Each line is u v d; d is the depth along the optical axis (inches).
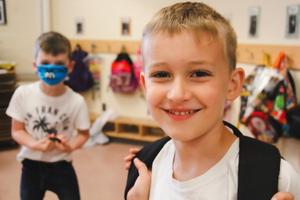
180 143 28.2
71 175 64.0
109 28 145.7
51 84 60.7
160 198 29.2
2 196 94.6
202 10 26.4
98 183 105.1
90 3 147.6
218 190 26.4
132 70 141.1
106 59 148.6
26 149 61.8
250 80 84.1
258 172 25.5
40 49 62.2
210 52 24.5
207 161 27.6
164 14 26.3
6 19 143.9
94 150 134.0
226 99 27.1
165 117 26.1
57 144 59.6
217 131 27.0
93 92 152.8
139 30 140.2
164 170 30.6
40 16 149.1
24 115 63.3
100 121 142.9
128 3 140.4
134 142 143.5
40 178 62.2
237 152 27.3
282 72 80.0
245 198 25.0
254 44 101.4
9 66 131.1
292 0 89.0
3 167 115.0
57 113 63.2
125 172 113.4
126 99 147.5
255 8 100.7
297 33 87.7
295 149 71.2
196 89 24.5
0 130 130.5
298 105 80.1
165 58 24.6
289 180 25.4
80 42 151.9
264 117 76.9
